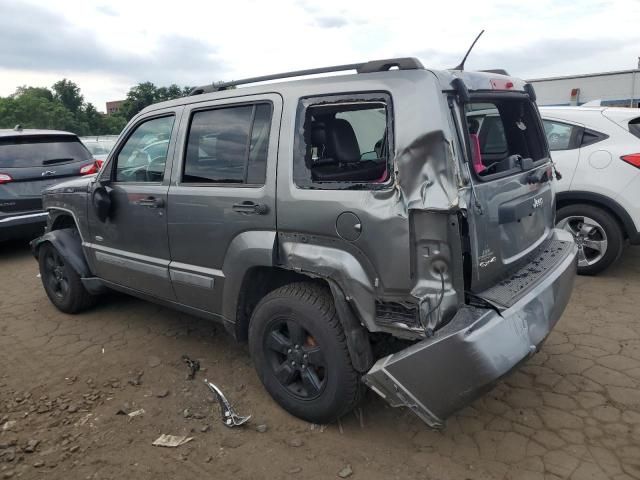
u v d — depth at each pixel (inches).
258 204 118.6
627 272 213.5
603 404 123.3
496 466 104.4
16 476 106.3
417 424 119.3
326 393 113.1
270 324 121.2
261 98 122.2
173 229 140.8
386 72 103.3
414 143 94.5
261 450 112.3
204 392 136.6
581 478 100.2
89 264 179.6
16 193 277.4
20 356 161.6
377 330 102.4
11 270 263.6
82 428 122.4
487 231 101.4
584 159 203.0
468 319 94.1
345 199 103.4
